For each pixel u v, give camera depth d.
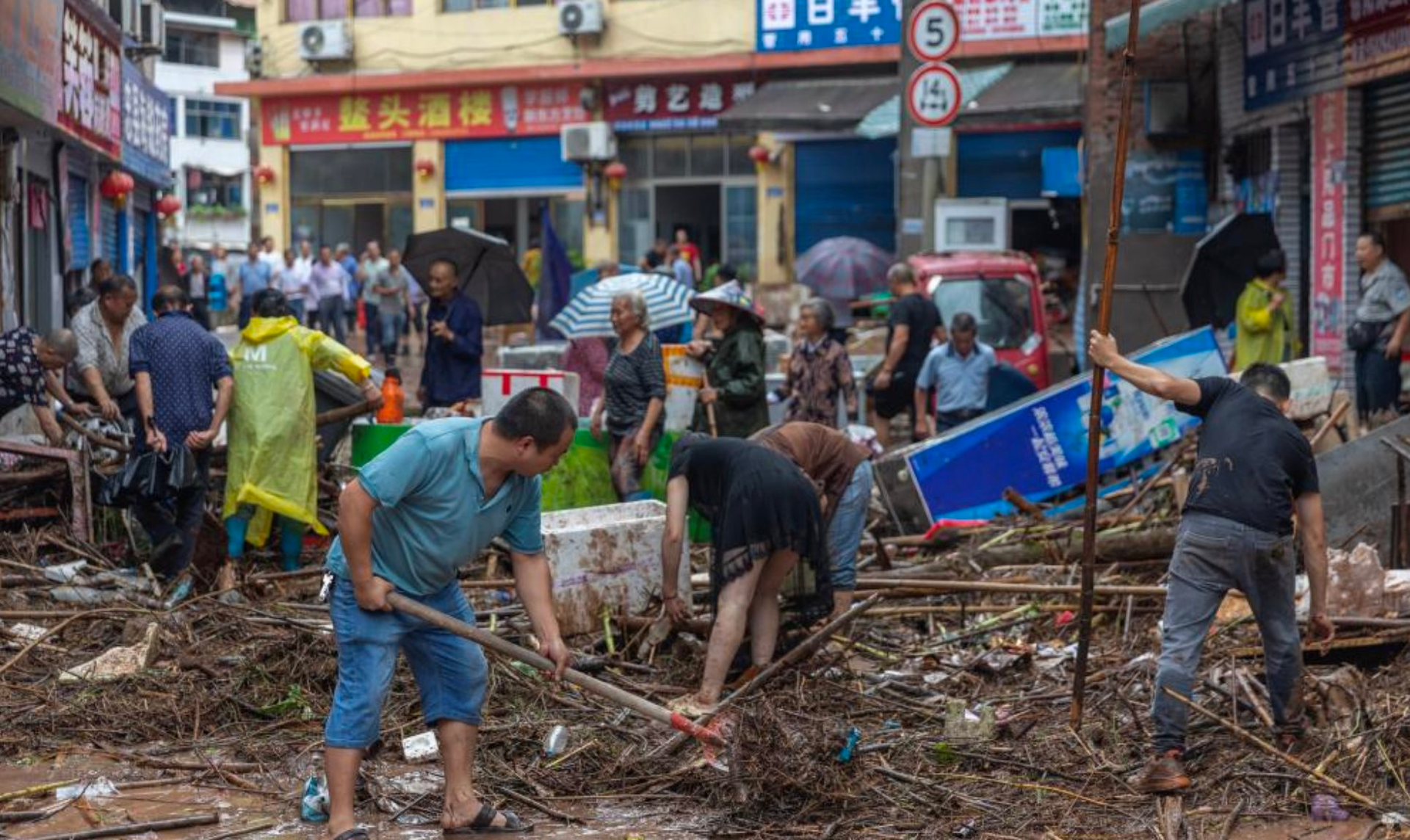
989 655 7.70
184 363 9.09
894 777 6.14
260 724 6.88
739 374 10.45
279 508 9.20
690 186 31.89
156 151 22.41
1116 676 7.33
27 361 9.73
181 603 8.46
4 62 11.95
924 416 13.68
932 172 18.91
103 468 10.49
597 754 6.46
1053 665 7.66
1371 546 8.40
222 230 58.81
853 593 8.32
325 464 10.64
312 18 34.12
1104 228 19.78
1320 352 16.38
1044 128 27.89
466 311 11.60
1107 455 10.98
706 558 10.05
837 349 12.01
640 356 10.16
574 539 8.05
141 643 7.61
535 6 32.34
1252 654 7.35
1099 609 8.34
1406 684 6.81
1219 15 19.05
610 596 8.20
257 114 34.62
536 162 32.88
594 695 7.19
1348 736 6.30
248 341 9.33
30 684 7.31
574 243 32.81
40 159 16.27
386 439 10.46
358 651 5.30
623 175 31.64
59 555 9.59
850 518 8.12
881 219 30.19
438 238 13.15
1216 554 6.00
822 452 8.02
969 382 13.40
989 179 28.25
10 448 9.81
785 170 30.56
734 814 5.82
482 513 5.30
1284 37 16.98
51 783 6.12
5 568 8.98
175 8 58.91
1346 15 15.58
